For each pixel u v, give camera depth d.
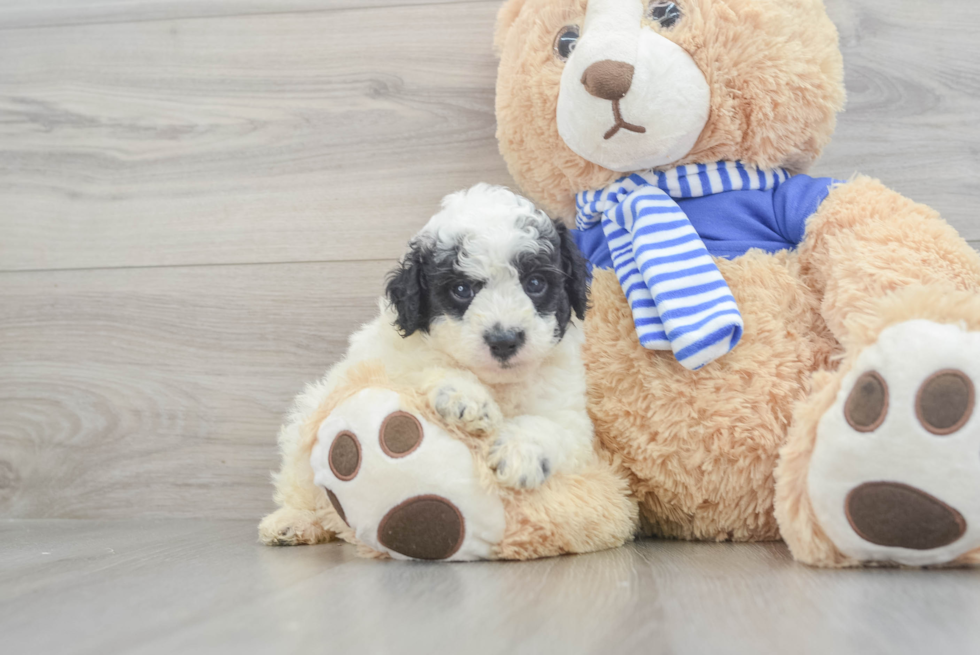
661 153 1.50
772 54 1.46
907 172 1.89
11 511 2.09
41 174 2.16
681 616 0.83
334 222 2.07
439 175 2.04
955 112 1.88
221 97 2.12
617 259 1.56
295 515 1.55
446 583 1.05
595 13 1.50
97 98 2.15
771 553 1.31
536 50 1.59
